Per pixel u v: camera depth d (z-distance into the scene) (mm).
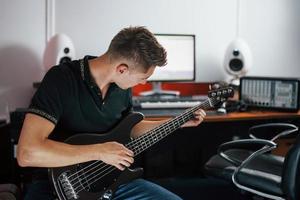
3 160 2510
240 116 2488
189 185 2975
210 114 2498
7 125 2523
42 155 1432
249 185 1939
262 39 3330
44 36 2834
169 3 3066
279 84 2627
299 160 1759
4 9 2727
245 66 2990
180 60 2924
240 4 3227
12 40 2773
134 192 1709
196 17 3141
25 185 2482
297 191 1789
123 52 1496
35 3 2785
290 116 2566
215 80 3240
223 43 3230
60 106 1556
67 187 1586
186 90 3113
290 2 3355
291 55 3430
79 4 2877
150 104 2559
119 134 1677
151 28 3057
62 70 1606
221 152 2033
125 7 2979
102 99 1661
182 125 1827
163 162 2998
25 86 2842
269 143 1896
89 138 1615
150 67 1520
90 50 2947
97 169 1635
